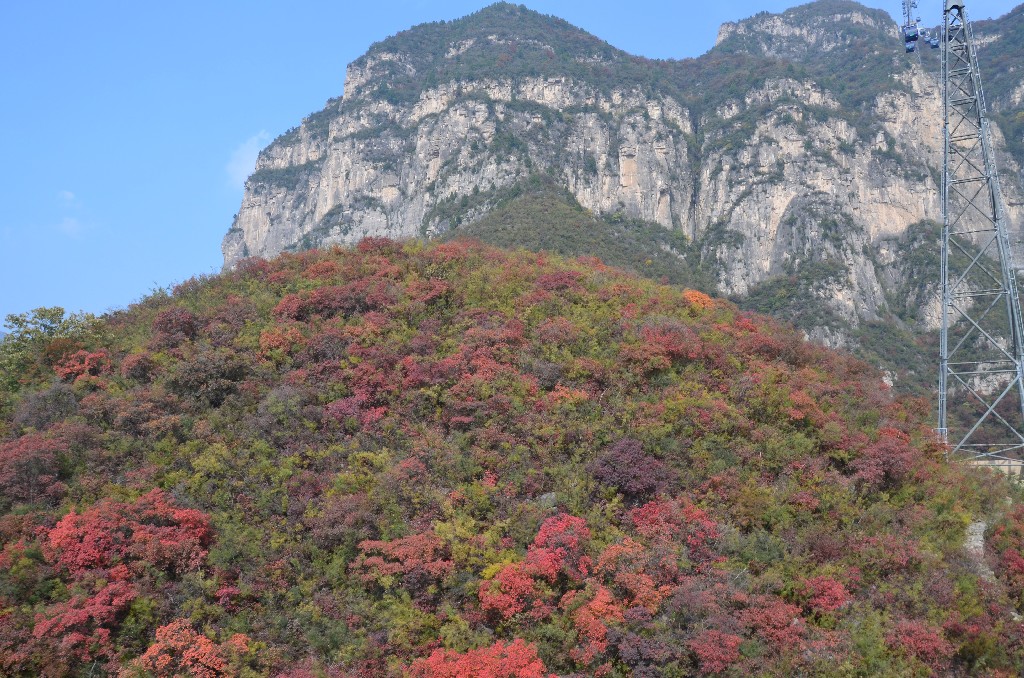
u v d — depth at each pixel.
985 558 34.22
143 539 30.08
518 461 35.16
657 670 27.02
